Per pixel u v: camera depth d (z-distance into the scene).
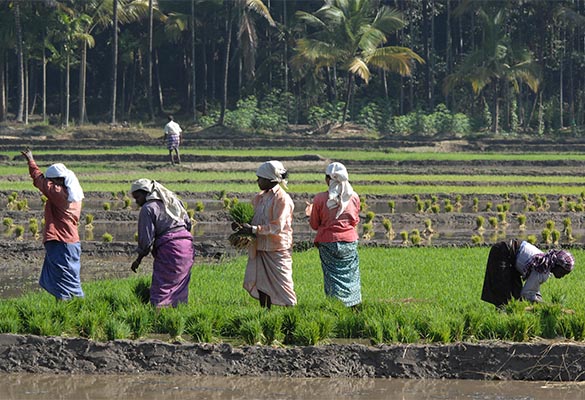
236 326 20.36
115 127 107.88
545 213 51.78
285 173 21.56
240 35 108.94
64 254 22.66
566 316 20.20
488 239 43.81
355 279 22.33
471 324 20.00
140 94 132.38
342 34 105.19
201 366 19.11
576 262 33.06
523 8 123.69
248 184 66.25
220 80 132.25
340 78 127.69
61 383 18.23
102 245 38.50
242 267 31.81
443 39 135.12
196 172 75.19
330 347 19.20
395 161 85.88
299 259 33.78
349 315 20.75
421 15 130.88
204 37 121.50
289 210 21.48
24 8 107.19
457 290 26.12
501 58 109.31
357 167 83.94
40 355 19.30
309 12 125.94
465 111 125.06
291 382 18.53
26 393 17.42
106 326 19.73
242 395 17.39
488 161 86.50
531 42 124.69
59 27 106.75
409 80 128.25
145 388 17.88
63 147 95.25
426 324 20.12
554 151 101.94
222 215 49.81
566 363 18.88
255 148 99.44
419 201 53.31
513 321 19.78
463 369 18.98
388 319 20.17
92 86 132.50
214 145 99.94
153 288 21.55
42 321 20.02
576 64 124.19
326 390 17.84
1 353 19.30
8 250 37.94
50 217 22.75
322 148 99.75
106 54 130.25
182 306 21.14
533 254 21.52
